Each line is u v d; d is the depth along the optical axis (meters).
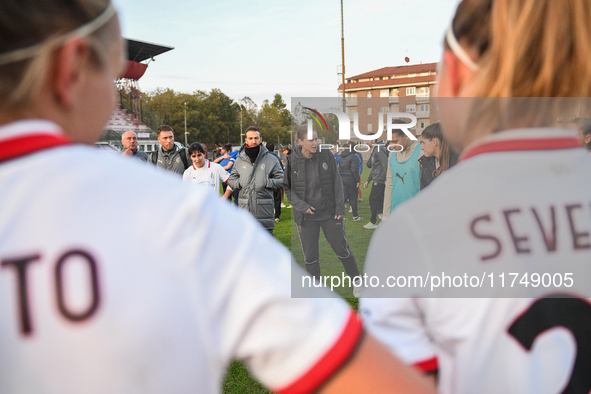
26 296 0.36
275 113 76.38
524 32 0.47
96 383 0.36
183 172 5.05
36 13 0.39
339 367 0.39
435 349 0.53
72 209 0.38
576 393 0.49
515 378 0.48
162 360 0.36
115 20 0.46
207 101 63.88
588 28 0.46
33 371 0.36
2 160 0.39
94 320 0.36
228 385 2.38
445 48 0.56
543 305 0.49
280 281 0.41
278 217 8.08
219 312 0.40
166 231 0.39
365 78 52.66
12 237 0.38
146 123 29.39
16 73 0.39
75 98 0.43
